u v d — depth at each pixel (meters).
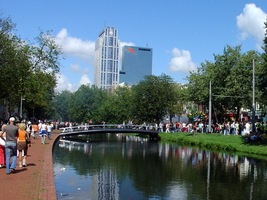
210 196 18.61
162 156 37.91
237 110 69.19
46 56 54.59
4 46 39.44
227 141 48.72
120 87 117.81
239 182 22.59
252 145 43.38
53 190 13.79
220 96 63.41
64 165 29.20
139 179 23.30
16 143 18.03
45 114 102.31
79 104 114.44
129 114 90.31
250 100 63.47
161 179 23.45
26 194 12.96
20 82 44.97
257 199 18.05
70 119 131.88
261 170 27.66
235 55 66.69
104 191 19.28
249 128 50.28
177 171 27.00
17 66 42.81
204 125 67.44
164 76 81.06
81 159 33.72
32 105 77.06
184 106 99.25
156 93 79.00
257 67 63.22
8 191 13.42
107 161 32.72
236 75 65.44
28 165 20.89
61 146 48.56
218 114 74.19
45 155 26.69
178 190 20.05
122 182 22.12
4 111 81.88
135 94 82.12
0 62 39.91
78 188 19.72
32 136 49.53
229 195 18.91
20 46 45.94
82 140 66.88
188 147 50.19
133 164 30.89
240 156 37.94
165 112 80.62
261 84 44.59
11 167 18.06
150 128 72.44
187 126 70.62
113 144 56.72
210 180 23.20
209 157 36.91
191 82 74.81
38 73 54.06
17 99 56.62
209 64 73.44
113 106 107.31
